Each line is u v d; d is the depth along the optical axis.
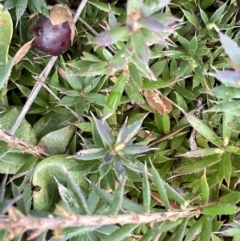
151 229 0.06
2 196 0.05
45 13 0.07
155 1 0.06
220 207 0.07
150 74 0.06
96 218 0.05
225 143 0.07
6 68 0.06
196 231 0.07
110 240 0.06
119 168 0.07
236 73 0.05
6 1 0.07
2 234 0.05
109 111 0.07
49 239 0.07
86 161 0.07
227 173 0.07
